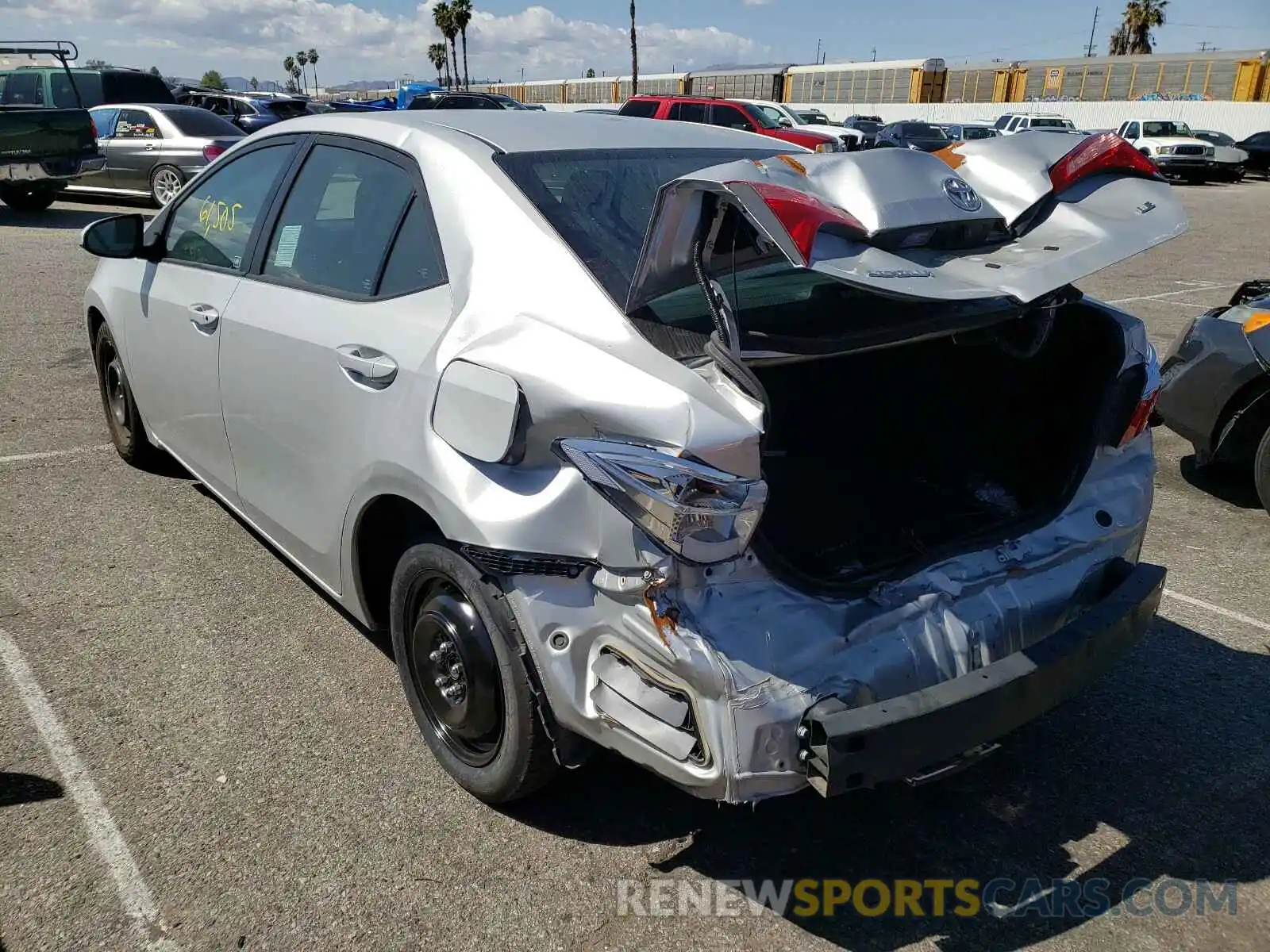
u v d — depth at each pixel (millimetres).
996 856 2650
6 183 13508
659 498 2012
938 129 29031
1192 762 3049
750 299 2584
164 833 2605
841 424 3023
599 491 2094
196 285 3727
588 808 2762
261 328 3230
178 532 4336
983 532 2605
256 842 2588
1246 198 23875
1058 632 2445
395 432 2627
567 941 2332
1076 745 3119
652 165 3045
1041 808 2838
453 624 2580
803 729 2117
